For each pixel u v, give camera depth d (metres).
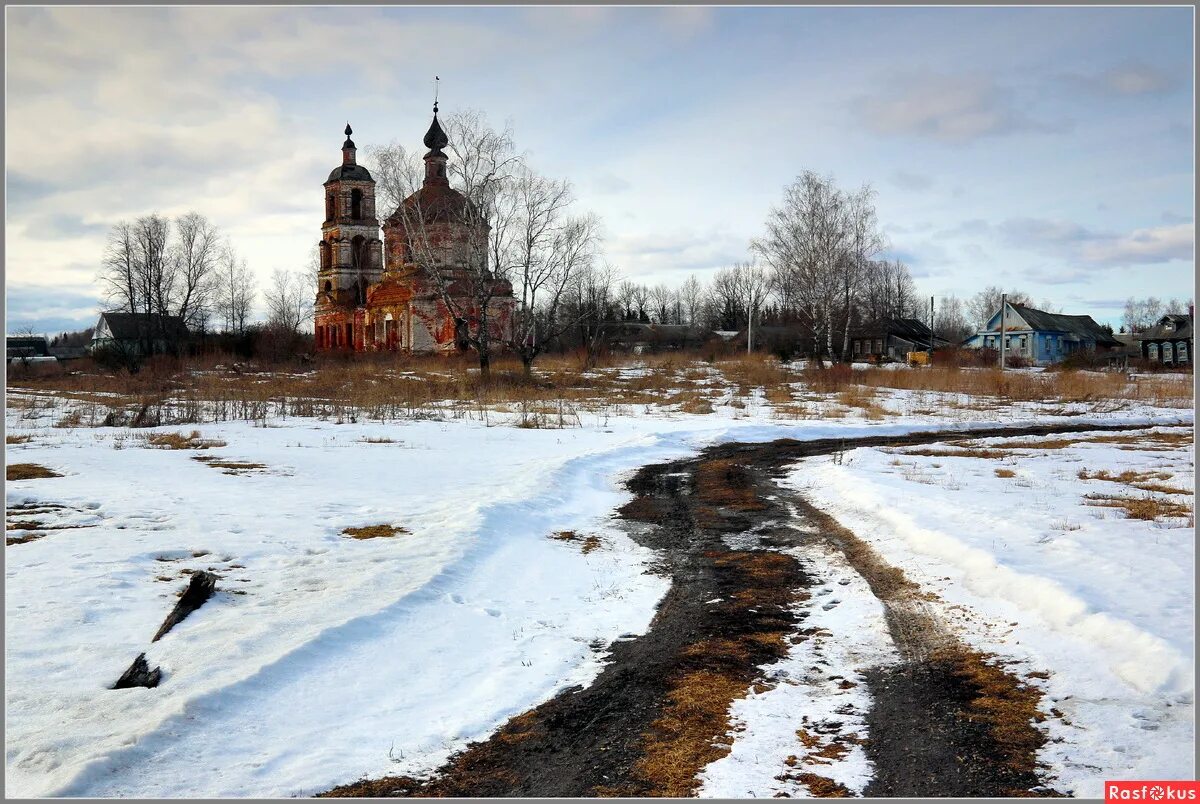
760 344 74.06
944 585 8.65
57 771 4.66
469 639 7.22
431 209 50.75
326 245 72.56
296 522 10.87
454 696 6.16
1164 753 5.11
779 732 5.66
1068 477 14.66
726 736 5.61
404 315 57.59
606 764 5.24
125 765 4.81
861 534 11.02
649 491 14.60
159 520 10.84
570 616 8.03
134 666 6.12
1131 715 5.60
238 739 5.25
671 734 5.65
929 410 28.98
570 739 5.58
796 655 7.07
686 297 123.44
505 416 25.55
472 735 5.61
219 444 18.48
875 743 5.46
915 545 10.12
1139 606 7.24
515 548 10.08
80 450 16.98
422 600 7.92
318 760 5.12
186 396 30.44
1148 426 25.89
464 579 8.73
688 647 7.27
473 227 37.81
